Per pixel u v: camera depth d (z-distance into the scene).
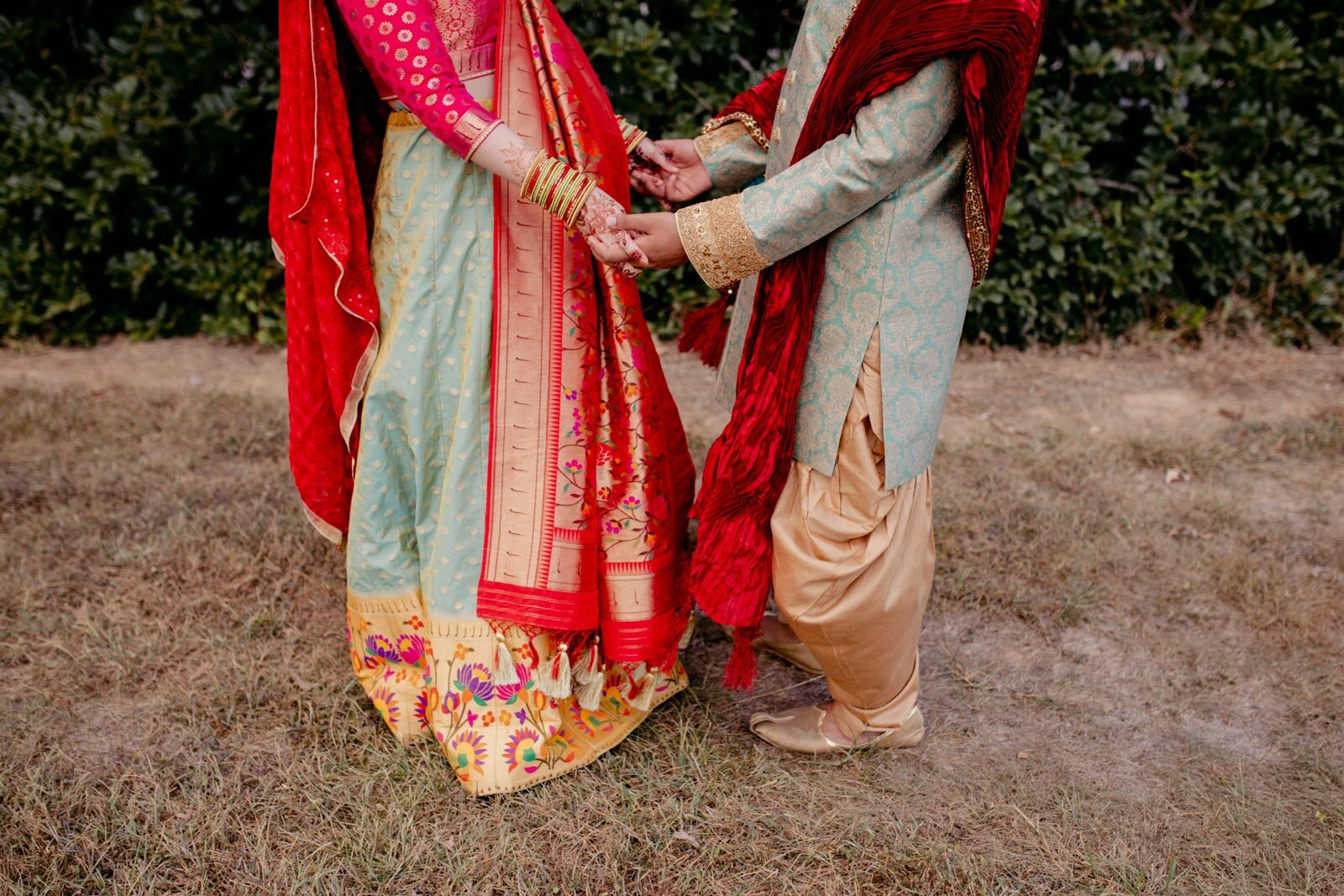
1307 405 3.96
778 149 1.78
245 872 1.78
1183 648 2.49
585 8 4.12
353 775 2.00
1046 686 2.34
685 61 4.42
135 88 4.34
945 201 1.66
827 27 1.65
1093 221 4.36
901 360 1.69
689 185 2.15
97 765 2.02
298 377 1.97
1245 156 4.50
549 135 1.81
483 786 1.92
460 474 1.88
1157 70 4.40
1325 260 4.77
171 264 4.46
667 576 2.01
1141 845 1.87
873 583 1.79
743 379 1.78
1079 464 3.41
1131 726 2.21
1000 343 4.61
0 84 4.39
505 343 1.84
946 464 3.39
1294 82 4.45
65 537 2.85
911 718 2.07
